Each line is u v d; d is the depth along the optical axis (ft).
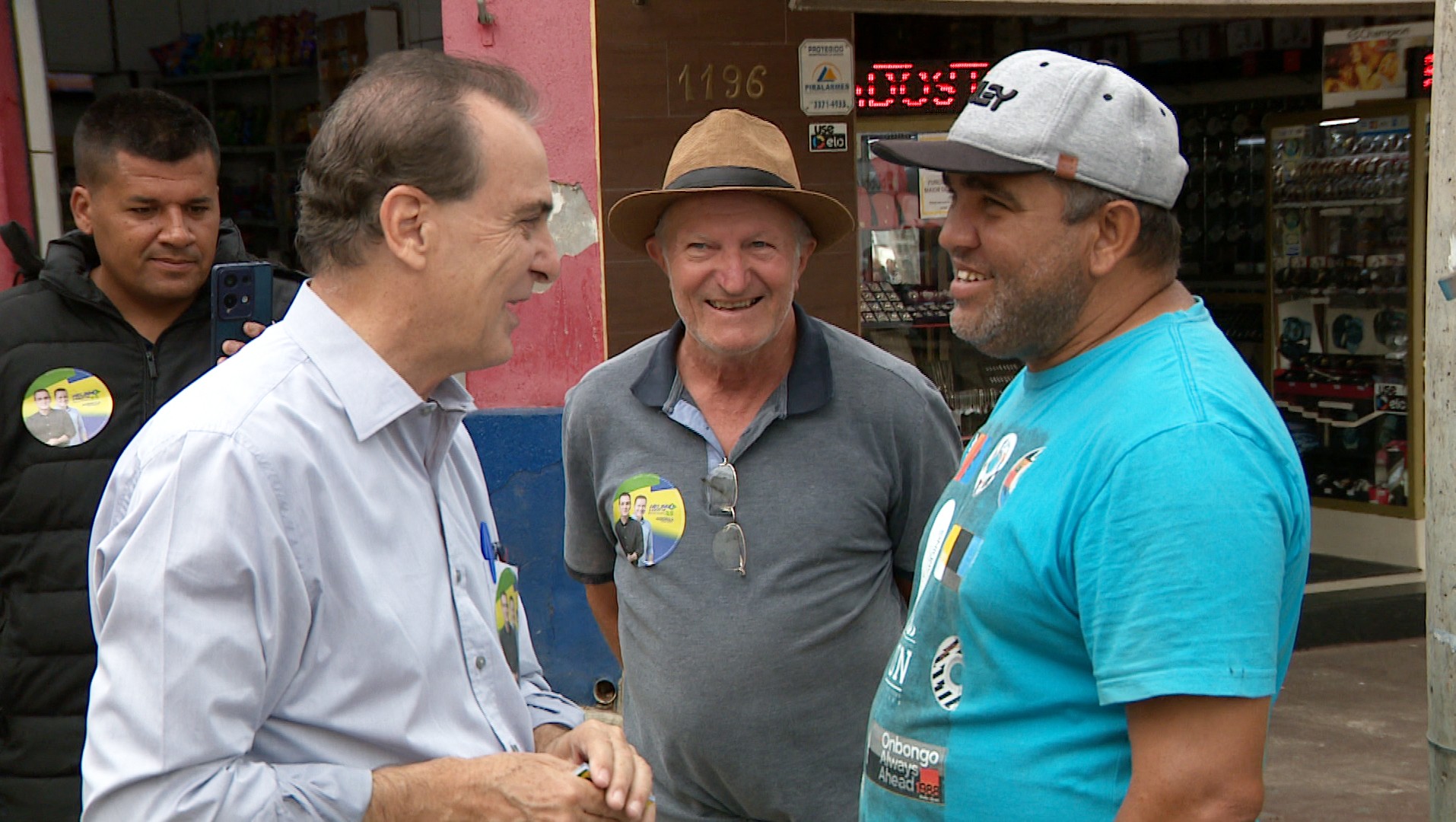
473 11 15.14
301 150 20.90
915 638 6.04
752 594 7.82
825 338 8.26
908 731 5.98
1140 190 5.62
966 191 5.86
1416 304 21.08
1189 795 4.99
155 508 4.54
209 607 4.48
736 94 15.17
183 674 4.42
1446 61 8.33
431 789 4.81
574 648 16.12
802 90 15.35
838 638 7.82
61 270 8.63
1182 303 5.85
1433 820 8.54
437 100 4.98
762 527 7.86
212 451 4.59
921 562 6.38
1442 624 8.40
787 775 7.82
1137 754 5.15
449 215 4.99
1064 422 5.58
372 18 19.03
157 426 4.74
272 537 4.59
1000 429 6.12
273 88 21.01
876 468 8.02
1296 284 22.43
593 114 15.20
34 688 8.48
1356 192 21.49
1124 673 5.03
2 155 16.06
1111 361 5.62
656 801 8.27
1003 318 5.80
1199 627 4.92
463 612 5.28
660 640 7.97
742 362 7.98
